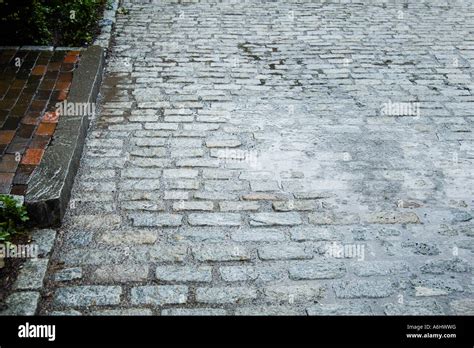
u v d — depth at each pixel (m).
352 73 6.01
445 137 4.65
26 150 3.81
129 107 4.98
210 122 4.75
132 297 2.77
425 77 5.97
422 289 2.92
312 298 2.82
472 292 2.91
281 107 5.12
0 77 4.95
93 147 4.25
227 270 2.99
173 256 3.08
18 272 2.86
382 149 4.41
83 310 2.67
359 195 3.77
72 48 5.73
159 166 4.03
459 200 3.75
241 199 3.67
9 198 3.13
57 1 6.25
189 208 3.54
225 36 7.04
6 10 5.52
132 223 3.36
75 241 3.17
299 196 3.73
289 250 3.18
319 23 7.75
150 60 6.13
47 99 4.60
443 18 8.19
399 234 3.37
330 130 4.70
